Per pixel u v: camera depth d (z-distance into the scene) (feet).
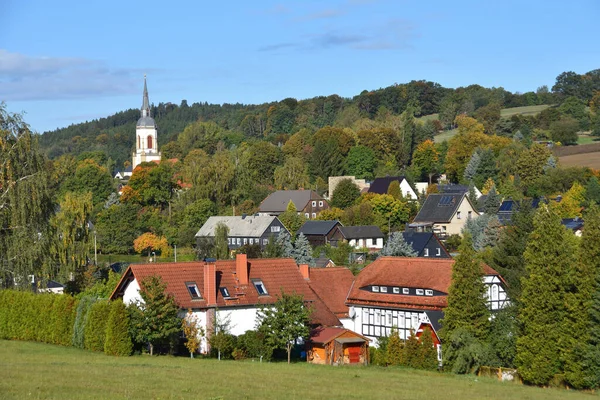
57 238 255.29
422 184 608.60
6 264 237.66
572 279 188.14
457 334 193.57
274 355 209.67
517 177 550.77
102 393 129.80
